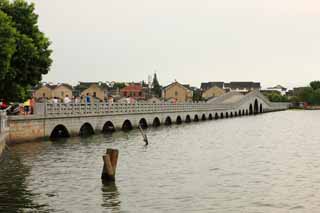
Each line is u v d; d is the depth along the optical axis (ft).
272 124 332.80
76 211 76.28
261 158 138.82
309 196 87.81
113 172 100.73
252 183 99.55
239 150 160.76
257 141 196.34
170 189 93.04
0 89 162.71
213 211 77.25
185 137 212.43
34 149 151.53
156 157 139.85
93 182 98.78
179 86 609.42
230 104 470.39
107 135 211.61
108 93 581.12
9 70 158.51
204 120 387.34
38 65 173.68
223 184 98.37
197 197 86.43
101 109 220.84
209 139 204.33
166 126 294.46
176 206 80.02
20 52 162.71
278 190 92.68
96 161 127.54
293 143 188.03
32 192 89.04
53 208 77.87
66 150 150.82
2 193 88.02
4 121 146.30
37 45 173.58
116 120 236.63
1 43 144.15
